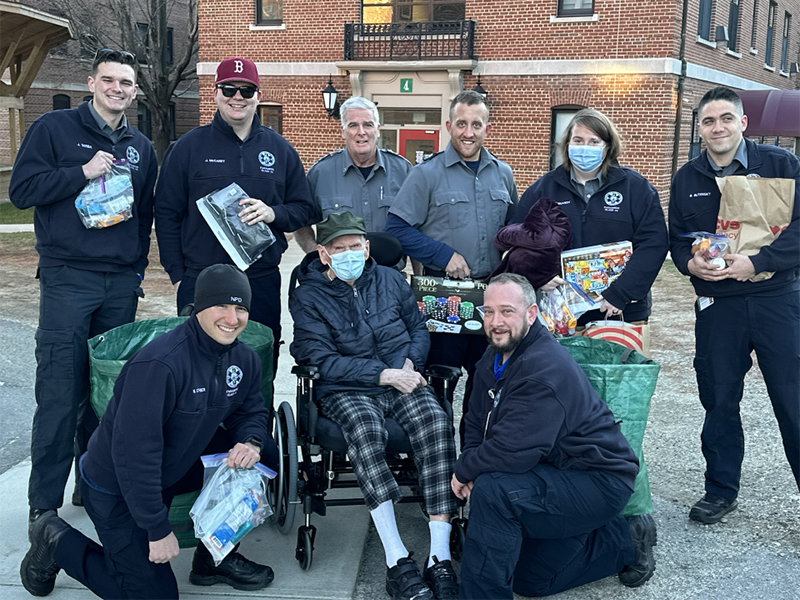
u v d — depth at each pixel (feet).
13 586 10.86
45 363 11.97
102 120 12.32
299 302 12.49
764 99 49.26
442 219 14.07
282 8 60.18
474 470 10.19
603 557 10.62
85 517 13.03
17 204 11.90
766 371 12.64
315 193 14.90
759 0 66.85
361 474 10.97
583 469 10.16
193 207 13.35
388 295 12.82
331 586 10.96
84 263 12.19
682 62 51.24
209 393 9.88
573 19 52.01
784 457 15.39
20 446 15.75
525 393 10.05
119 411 9.34
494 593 9.75
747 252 12.11
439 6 56.49
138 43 88.69
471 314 13.46
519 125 54.80
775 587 10.93
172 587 9.88
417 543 12.26
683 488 14.10
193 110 101.76
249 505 10.06
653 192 13.34
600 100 52.29
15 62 69.97
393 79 57.16
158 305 28.76
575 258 13.00
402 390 11.70
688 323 27.22
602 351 12.25
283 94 60.54
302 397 12.06
